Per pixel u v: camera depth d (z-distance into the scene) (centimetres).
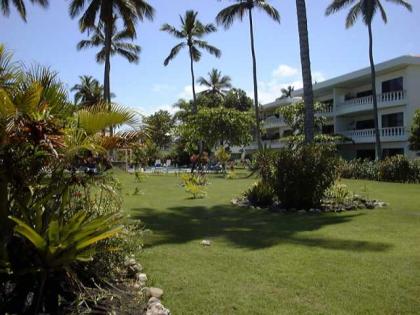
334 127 3941
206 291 459
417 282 483
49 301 376
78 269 412
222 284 483
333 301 427
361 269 536
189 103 5728
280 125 4884
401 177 2158
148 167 4241
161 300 432
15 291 372
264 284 481
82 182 427
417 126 2666
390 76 3322
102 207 489
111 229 419
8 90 400
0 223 371
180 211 1111
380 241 703
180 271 536
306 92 1468
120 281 460
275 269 541
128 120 454
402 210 1083
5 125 344
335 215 1011
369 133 3469
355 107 3616
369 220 924
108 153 477
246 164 4044
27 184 387
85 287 386
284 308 410
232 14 3231
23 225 337
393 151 3288
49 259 362
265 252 634
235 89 6103
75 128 412
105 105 452
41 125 348
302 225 878
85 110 446
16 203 391
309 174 1098
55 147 371
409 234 764
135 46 3675
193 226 880
